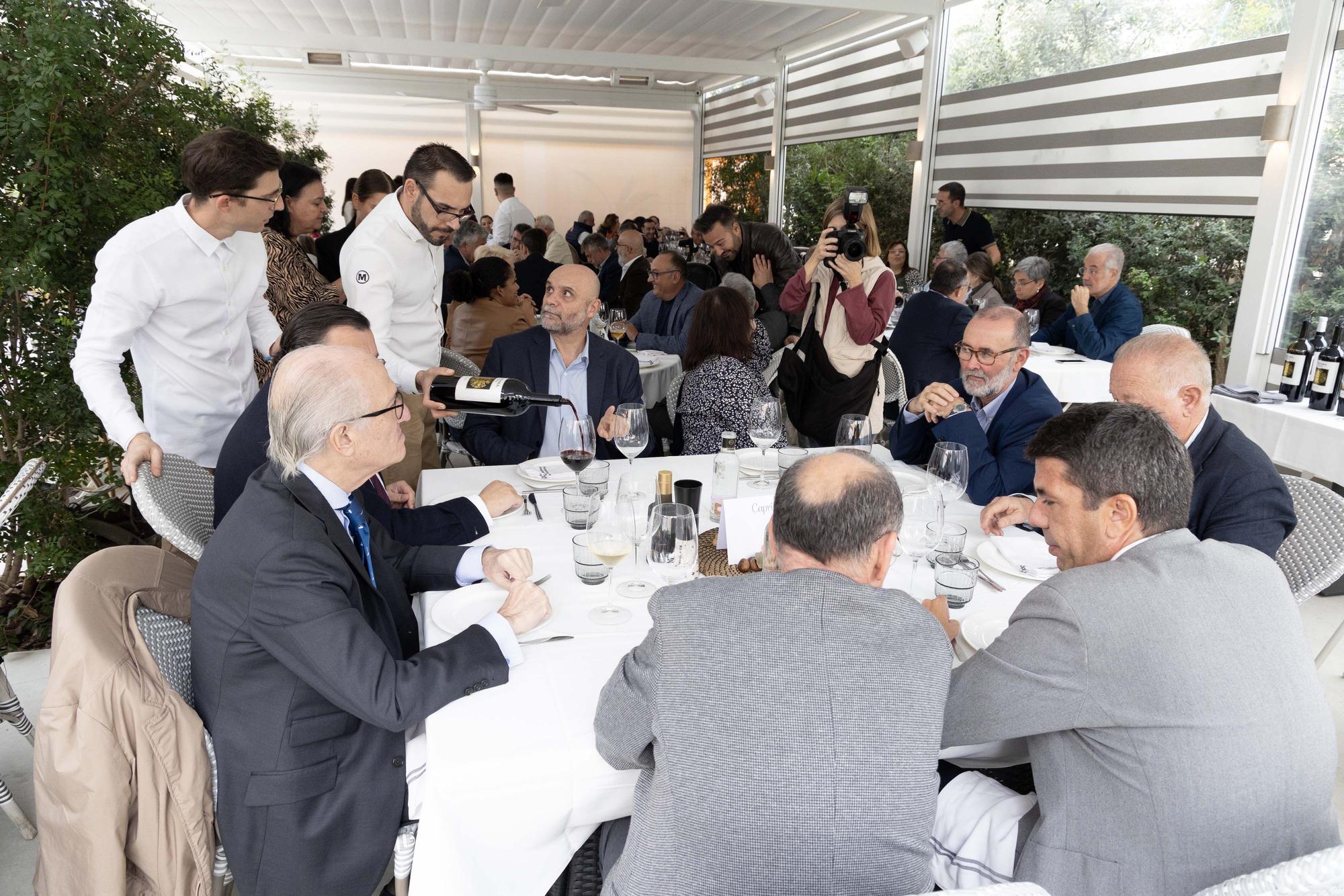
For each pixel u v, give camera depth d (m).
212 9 8.34
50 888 1.24
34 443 2.90
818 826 0.90
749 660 0.94
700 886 0.92
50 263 2.62
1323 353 3.23
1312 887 0.83
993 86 6.36
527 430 2.65
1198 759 1.00
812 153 9.70
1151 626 1.02
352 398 1.29
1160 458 1.16
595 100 12.80
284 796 1.25
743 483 2.20
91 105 2.70
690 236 9.96
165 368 2.21
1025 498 1.91
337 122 12.53
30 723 1.98
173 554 1.64
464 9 8.30
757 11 7.91
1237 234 4.50
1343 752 2.26
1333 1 3.79
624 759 1.06
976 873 1.22
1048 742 1.11
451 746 1.15
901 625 0.97
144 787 1.21
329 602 1.22
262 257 2.41
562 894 1.36
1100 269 4.29
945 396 2.21
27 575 2.90
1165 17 4.82
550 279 2.62
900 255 6.64
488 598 1.54
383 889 1.67
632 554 1.76
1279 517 1.70
